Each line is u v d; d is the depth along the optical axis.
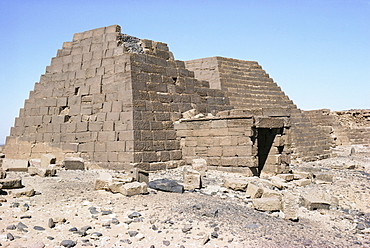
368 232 10.99
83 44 23.23
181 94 22.94
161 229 9.41
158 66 22.14
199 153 19.67
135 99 19.72
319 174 18.23
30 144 22.94
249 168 17.64
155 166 19.09
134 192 12.76
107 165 19.45
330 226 11.59
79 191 13.15
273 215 11.88
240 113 21.23
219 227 9.80
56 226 9.26
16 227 8.92
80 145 20.80
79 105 21.77
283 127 19.20
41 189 13.29
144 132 19.39
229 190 14.57
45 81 23.91
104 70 21.36
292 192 15.52
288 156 19.19
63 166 19.72
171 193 13.52
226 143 18.39
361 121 45.41
